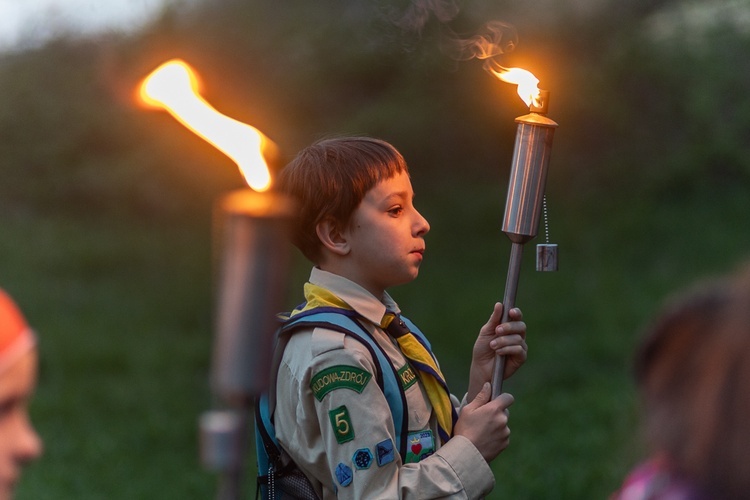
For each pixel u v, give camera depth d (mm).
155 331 10266
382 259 2494
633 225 13766
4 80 16344
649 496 1515
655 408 1509
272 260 1190
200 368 9234
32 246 13312
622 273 12219
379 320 2482
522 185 2373
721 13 16859
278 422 2465
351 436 2277
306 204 2527
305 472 2453
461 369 9258
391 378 2396
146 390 8398
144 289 11820
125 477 6527
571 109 15195
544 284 11742
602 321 10172
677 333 1489
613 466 6316
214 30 15094
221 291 1217
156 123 15648
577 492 6125
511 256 2445
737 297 1449
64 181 15359
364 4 15102
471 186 14828
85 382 8578
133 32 15703
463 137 15172
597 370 9000
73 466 6676
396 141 14930
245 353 1188
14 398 1313
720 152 15484
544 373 8930
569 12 14641
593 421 7457
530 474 6449
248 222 1187
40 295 11258
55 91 16250
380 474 2262
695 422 1425
